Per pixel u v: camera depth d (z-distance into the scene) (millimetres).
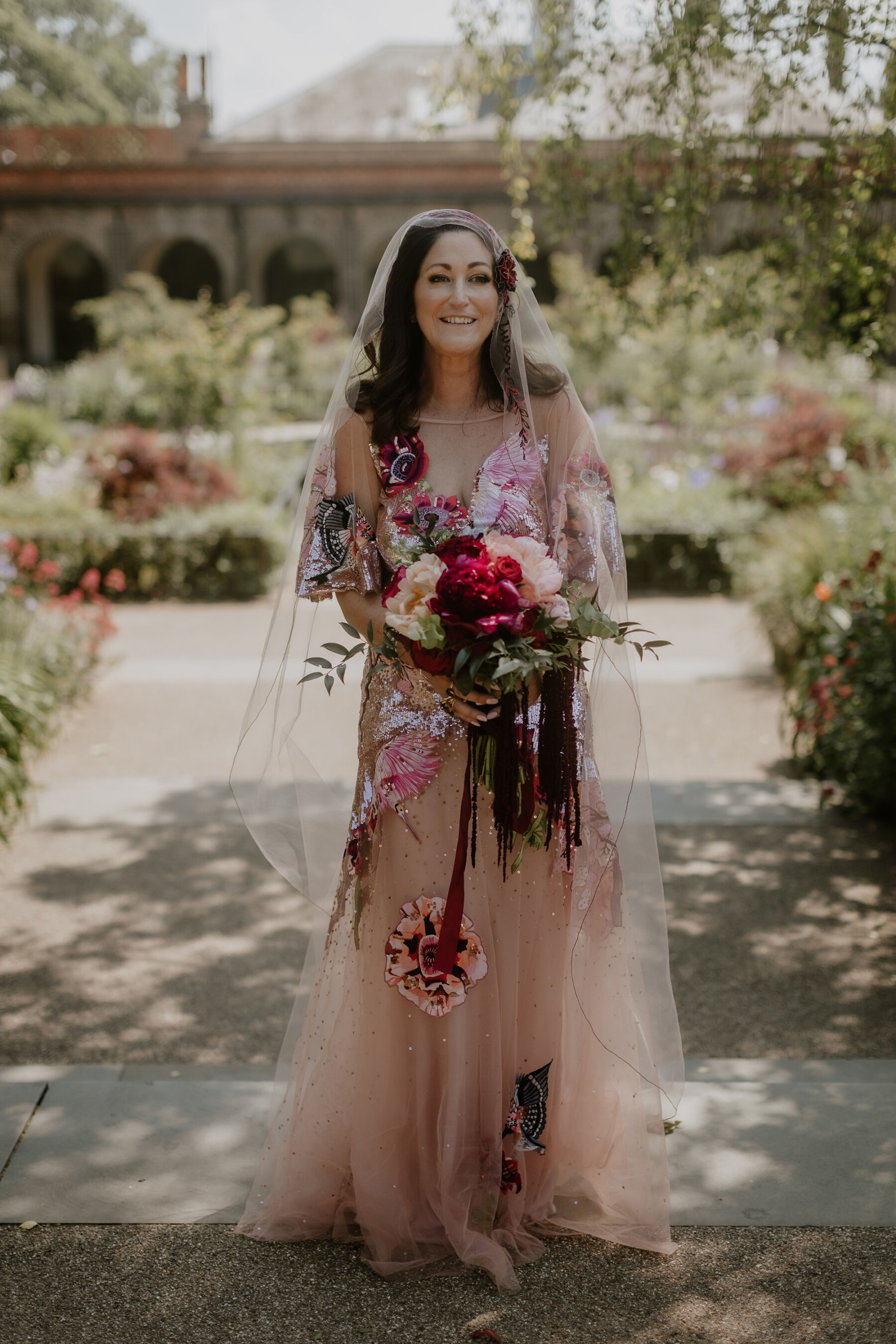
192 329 15414
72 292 32156
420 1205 2213
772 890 4270
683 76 4684
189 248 31328
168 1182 2393
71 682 6965
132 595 10625
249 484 13094
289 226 28453
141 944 3850
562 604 2037
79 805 5230
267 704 2406
